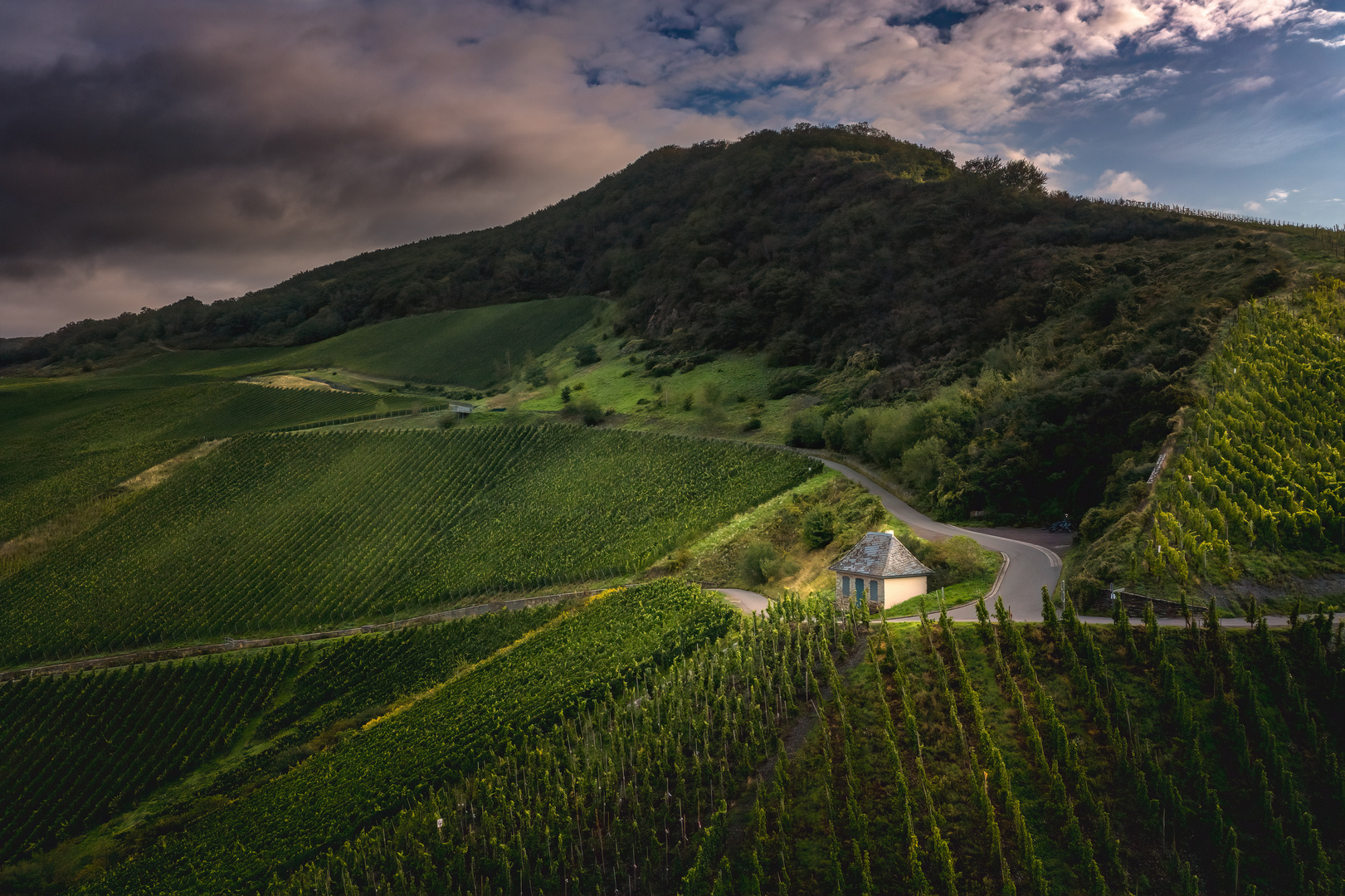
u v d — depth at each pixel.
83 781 75.38
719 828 40.84
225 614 98.62
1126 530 57.97
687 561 84.25
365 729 71.50
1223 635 43.97
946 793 40.16
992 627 47.88
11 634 103.31
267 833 60.03
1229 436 64.12
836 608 59.88
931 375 118.38
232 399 177.12
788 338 149.12
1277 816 36.72
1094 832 37.56
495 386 185.00
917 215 159.50
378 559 104.69
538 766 50.78
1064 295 116.88
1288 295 87.94
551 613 82.31
